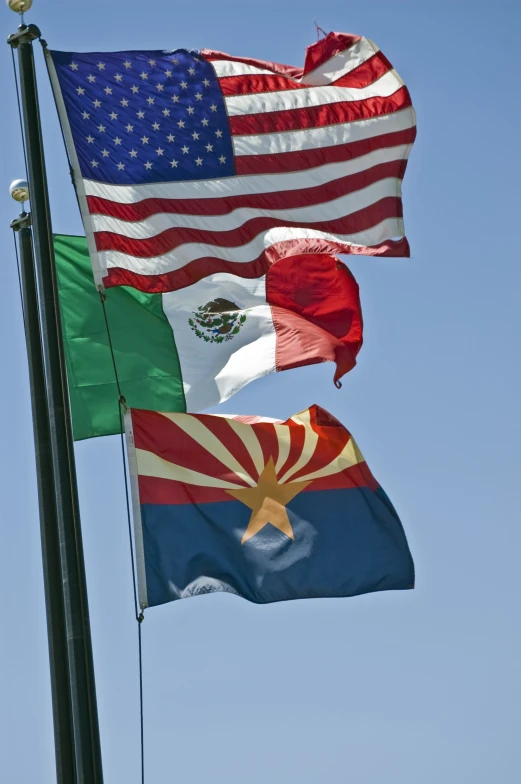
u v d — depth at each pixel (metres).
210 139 16.62
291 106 17.06
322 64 17.28
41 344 15.37
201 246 16.08
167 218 16.08
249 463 18.00
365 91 17.33
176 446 17.69
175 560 17.02
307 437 18.61
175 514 17.27
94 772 12.49
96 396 18.38
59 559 14.06
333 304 19.05
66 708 13.31
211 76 16.94
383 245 17.06
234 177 16.55
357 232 16.94
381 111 17.33
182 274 15.90
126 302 18.80
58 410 13.62
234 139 16.75
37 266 14.16
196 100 16.73
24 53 14.73
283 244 16.80
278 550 17.69
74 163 15.94
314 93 17.20
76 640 12.87
